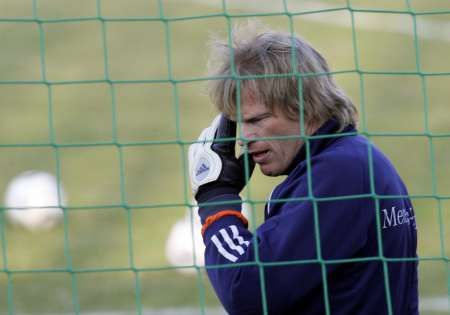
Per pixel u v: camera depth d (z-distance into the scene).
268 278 11.62
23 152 45.69
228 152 13.00
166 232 39.75
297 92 12.19
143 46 56.31
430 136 11.99
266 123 12.31
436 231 38.47
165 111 49.41
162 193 42.69
